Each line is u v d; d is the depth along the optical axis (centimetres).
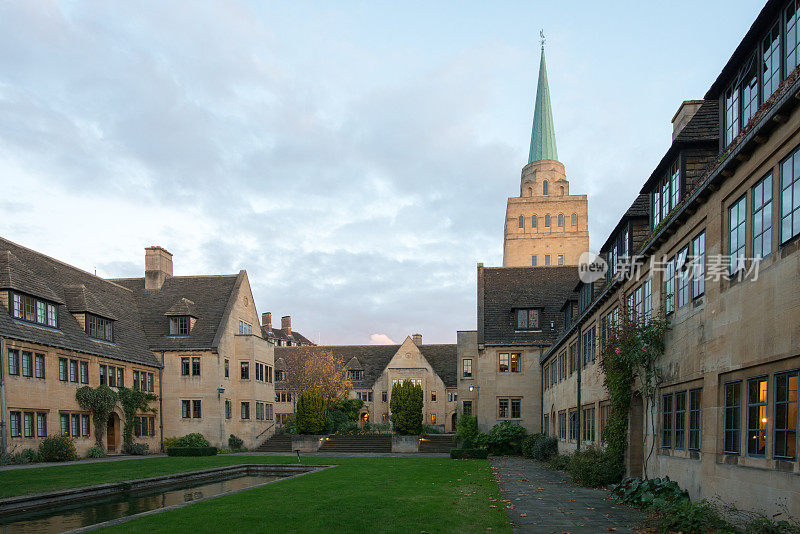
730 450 972
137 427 3456
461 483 1673
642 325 1411
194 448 3145
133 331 3725
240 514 1095
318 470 2136
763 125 824
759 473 858
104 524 999
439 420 5769
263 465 2355
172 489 1798
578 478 1691
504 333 3675
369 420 6053
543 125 7500
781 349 804
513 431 3344
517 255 6912
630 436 1582
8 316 2538
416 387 4341
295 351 6312
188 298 4059
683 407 1196
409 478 1816
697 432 1113
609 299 1833
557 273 3984
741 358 923
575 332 2405
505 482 1767
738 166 948
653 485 1286
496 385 3606
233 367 3919
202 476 2083
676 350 1234
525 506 1265
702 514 912
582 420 2284
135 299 4088
